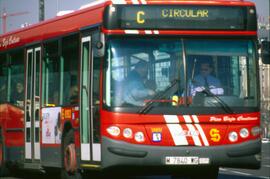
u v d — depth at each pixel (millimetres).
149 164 15453
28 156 19750
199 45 15883
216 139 15664
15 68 20875
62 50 17875
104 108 15625
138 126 15492
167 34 15805
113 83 15594
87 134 16406
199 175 17906
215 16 15977
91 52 16328
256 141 15844
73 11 17625
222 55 15906
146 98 15586
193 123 15617
